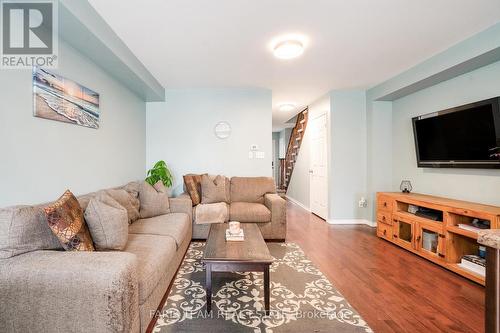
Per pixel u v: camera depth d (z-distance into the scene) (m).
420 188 3.37
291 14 1.94
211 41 2.38
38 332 1.12
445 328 1.54
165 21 2.03
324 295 1.91
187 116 4.01
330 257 2.68
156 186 2.94
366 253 2.81
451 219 2.38
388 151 3.98
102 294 1.10
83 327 1.11
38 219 1.36
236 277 2.20
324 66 3.03
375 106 3.95
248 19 2.00
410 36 2.29
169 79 3.50
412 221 2.80
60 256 1.21
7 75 1.52
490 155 2.33
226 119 4.03
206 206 3.17
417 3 1.81
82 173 2.25
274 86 3.86
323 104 4.45
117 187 2.83
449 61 2.54
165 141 4.01
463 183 2.72
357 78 3.48
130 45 2.46
